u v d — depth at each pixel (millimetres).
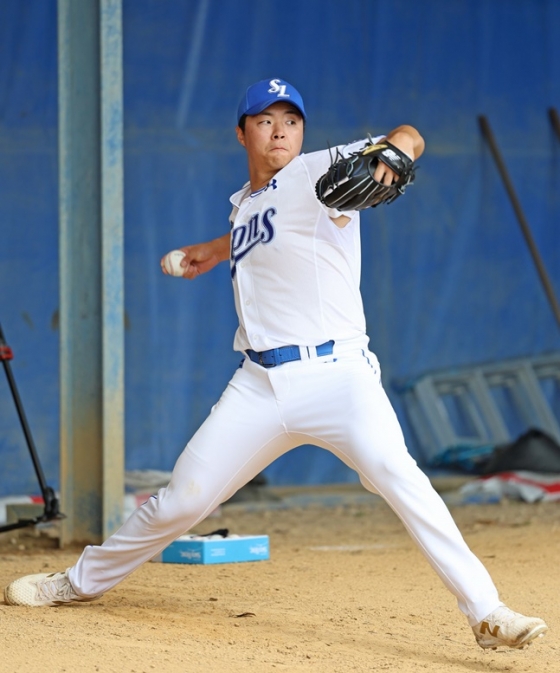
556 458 39625
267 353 13766
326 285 13602
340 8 40875
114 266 24719
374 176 11844
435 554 12836
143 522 14344
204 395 38781
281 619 15477
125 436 37719
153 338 38156
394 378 41500
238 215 14117
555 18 43812
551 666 12945
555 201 43844
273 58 39938
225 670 12133
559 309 43000
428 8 42125
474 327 42406
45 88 36625
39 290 36406
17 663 12172
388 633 14719
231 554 21969
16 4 36375
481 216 42656
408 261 41781
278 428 13750
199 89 38875
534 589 18547
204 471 13867
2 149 36188
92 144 24953
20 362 36031
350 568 21250
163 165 38406
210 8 39000
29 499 33312
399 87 41719
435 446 41188
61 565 21406
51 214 36594
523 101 43344
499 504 36656
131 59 38031
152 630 14172
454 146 42469
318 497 36875
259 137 14039
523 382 42594
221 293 39156
